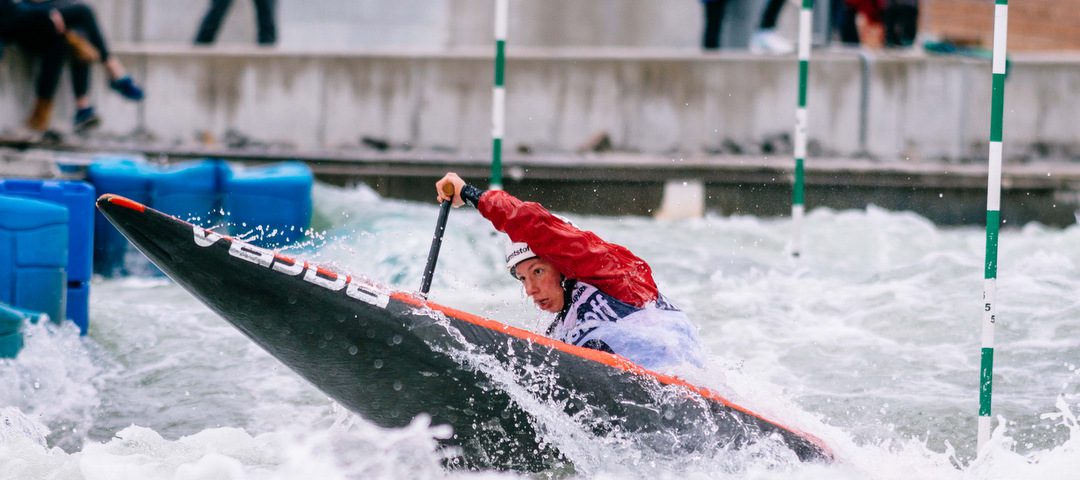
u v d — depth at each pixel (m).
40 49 43.12
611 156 44.31
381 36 55.88
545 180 44.00
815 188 43.44
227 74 45.03
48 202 22.69
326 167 44.53
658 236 37.59
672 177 43.75
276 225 33.56
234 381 21.97
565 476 16.84
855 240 37.56
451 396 16.64
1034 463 17.20
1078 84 44.16
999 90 18.19
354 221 35.84
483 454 17.03
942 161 44.16
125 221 16.12
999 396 20.97
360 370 16.61
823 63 43.91
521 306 26.11
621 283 17.31
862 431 19.14
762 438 16.86
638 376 16.69
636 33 54.59
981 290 28.33
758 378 21.50
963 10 60.31
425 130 44.75
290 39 56.03
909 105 43.97
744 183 43.59
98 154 42.59
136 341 24.42
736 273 31.22
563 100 44.38
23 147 43.53
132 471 16.50
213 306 16.62
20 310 21.88
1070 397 20.77
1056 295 27.44
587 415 16.48
